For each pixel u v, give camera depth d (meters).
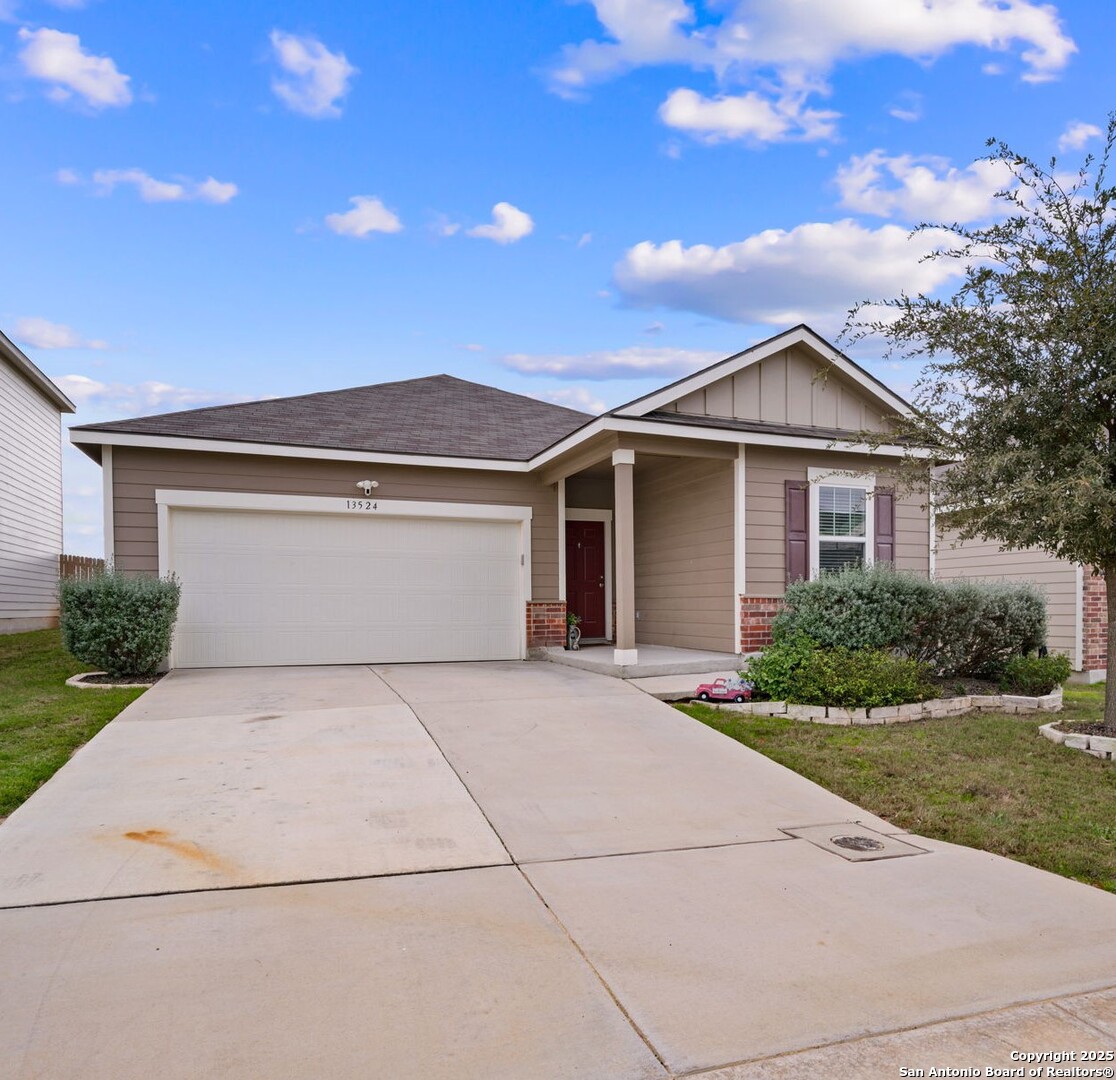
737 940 3.70
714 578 12.32
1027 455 6.82
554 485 13.34
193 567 11.47
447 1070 2.69
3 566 16.94
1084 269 6.99
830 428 12.52
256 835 4.88
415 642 12.49
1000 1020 3.07
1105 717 7.66
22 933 3.61
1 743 6.76
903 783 6.31
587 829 5.21
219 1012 3.00
